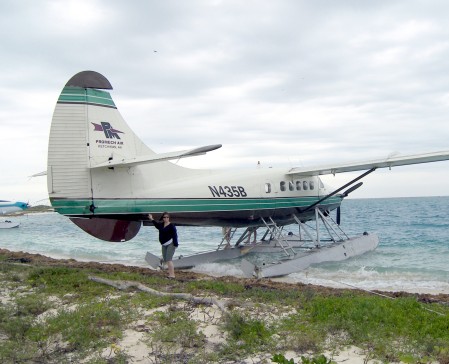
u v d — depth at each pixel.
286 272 12.40
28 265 12.72
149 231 35.81
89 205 10.80
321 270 13.02
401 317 6.21
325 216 16.30
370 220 40.94
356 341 5.45
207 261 14.46
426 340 5.32
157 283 9.38
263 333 5.63
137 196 11.48
